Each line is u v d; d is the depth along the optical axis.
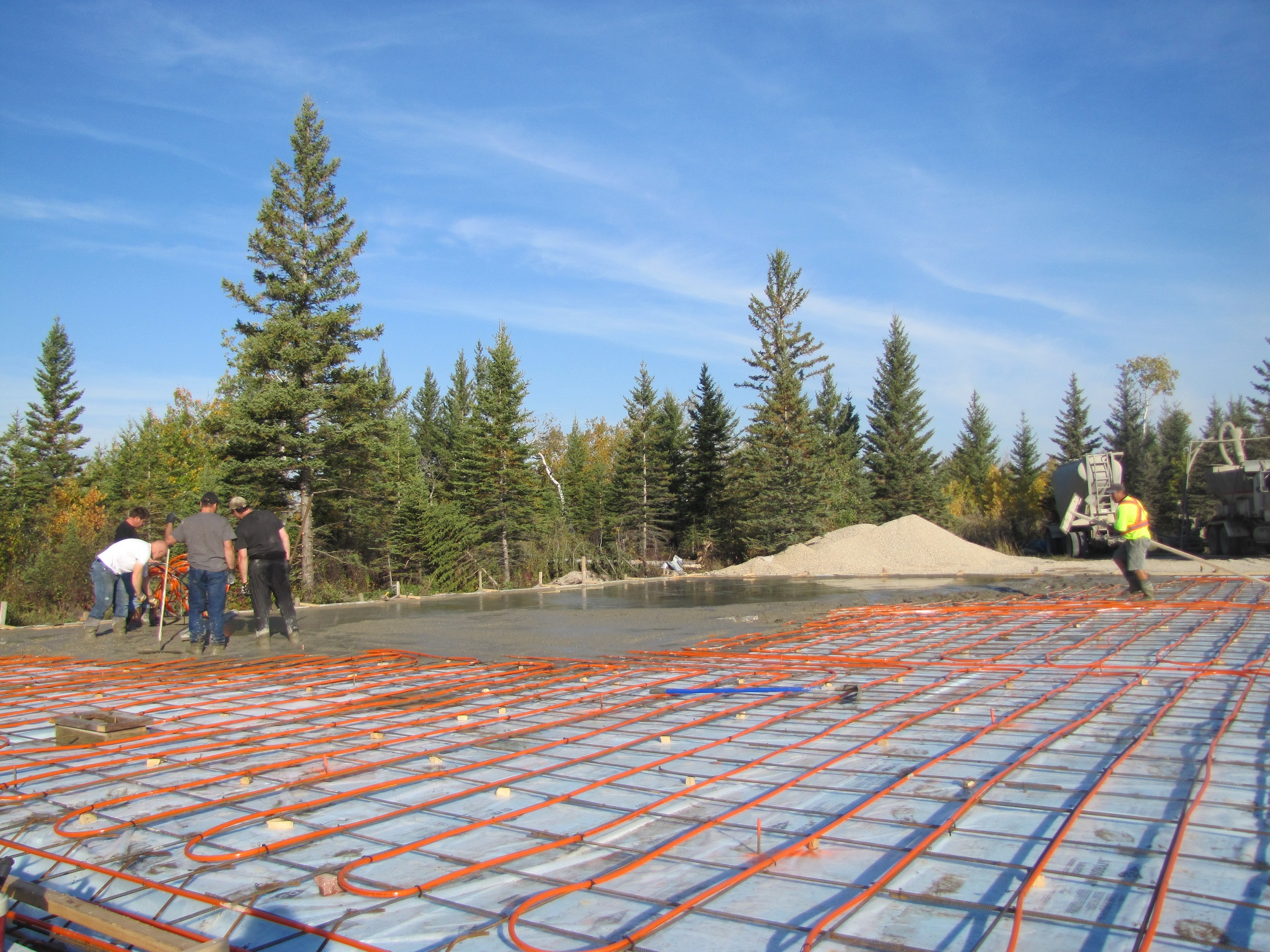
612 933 2.32
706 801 3.46
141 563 9.88
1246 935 2.19
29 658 8.45
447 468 41.34
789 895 2.53
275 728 5.05
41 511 28.05
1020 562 21.73
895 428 42.38
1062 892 2.47
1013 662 6.63
